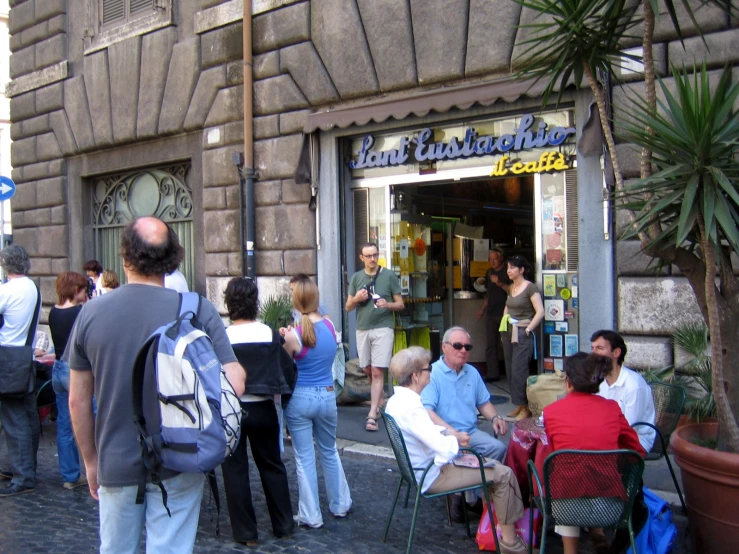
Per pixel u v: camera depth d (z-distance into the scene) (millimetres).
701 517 3807
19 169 12664
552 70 4559
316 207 8461
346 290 8453
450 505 4727
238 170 9055
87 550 4355
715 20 5750
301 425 4574
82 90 11312
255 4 8789
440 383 4727
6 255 5504
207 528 4648
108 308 2650
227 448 2592
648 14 3965
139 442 2578
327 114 8109
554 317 6984
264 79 8805
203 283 9812
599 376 3744
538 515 4266
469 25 7164
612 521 3555
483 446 4641
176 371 2510
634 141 3951
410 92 7656
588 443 3596
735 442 3799
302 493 4598
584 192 6555
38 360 6852
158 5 10070
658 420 5004
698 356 5582
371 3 7848
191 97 9656
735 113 3633
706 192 3510
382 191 8352
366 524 4680
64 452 5566
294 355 4531
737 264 5496
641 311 6203
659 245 4016
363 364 7148
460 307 9297
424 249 8820
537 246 7090
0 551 4336
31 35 12148
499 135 7312
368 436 6754
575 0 4344
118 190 11453
